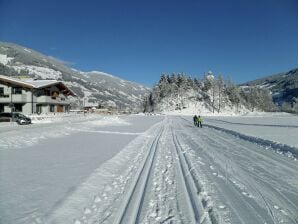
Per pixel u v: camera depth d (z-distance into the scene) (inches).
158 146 674.2
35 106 2037.4
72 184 307.3
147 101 6924.2
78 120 1582.2
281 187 318.3
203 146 682.2
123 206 251.1
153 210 242.7
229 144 728.3
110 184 319.6
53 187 295.1
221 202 265.0
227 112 5654.5
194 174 374.6
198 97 6186.0
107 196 278.1
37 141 681.0
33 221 211.8
